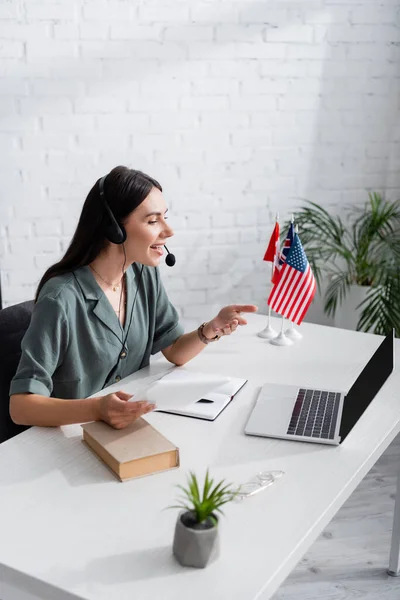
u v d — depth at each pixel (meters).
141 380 1.88
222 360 2.02
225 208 3.37
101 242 1.79
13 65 2.96
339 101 3.39
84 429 1.52
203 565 1.15
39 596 1.14
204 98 3.21
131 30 3.04
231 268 3.45
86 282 1.78
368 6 3.29
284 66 3.27
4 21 2.90
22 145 3.05
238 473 1.44
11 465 1.45
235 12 3.14
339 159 3.47
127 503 1.33
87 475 1.42
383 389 1.85
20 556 1.18
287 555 1.19
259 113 3.30
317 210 3.50
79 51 3.01
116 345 1.85
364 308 3.37
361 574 2.17
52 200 3.14
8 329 1.82
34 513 1.30
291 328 2.23
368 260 3.48
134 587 1.11
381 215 3.37
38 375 1.65
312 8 3.23
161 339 2.02
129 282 1.92
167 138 3.21
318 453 1.52
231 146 3.30
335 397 1.76
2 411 1.79
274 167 3.38
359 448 1.55
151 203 1.77
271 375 1.92
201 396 1.52
